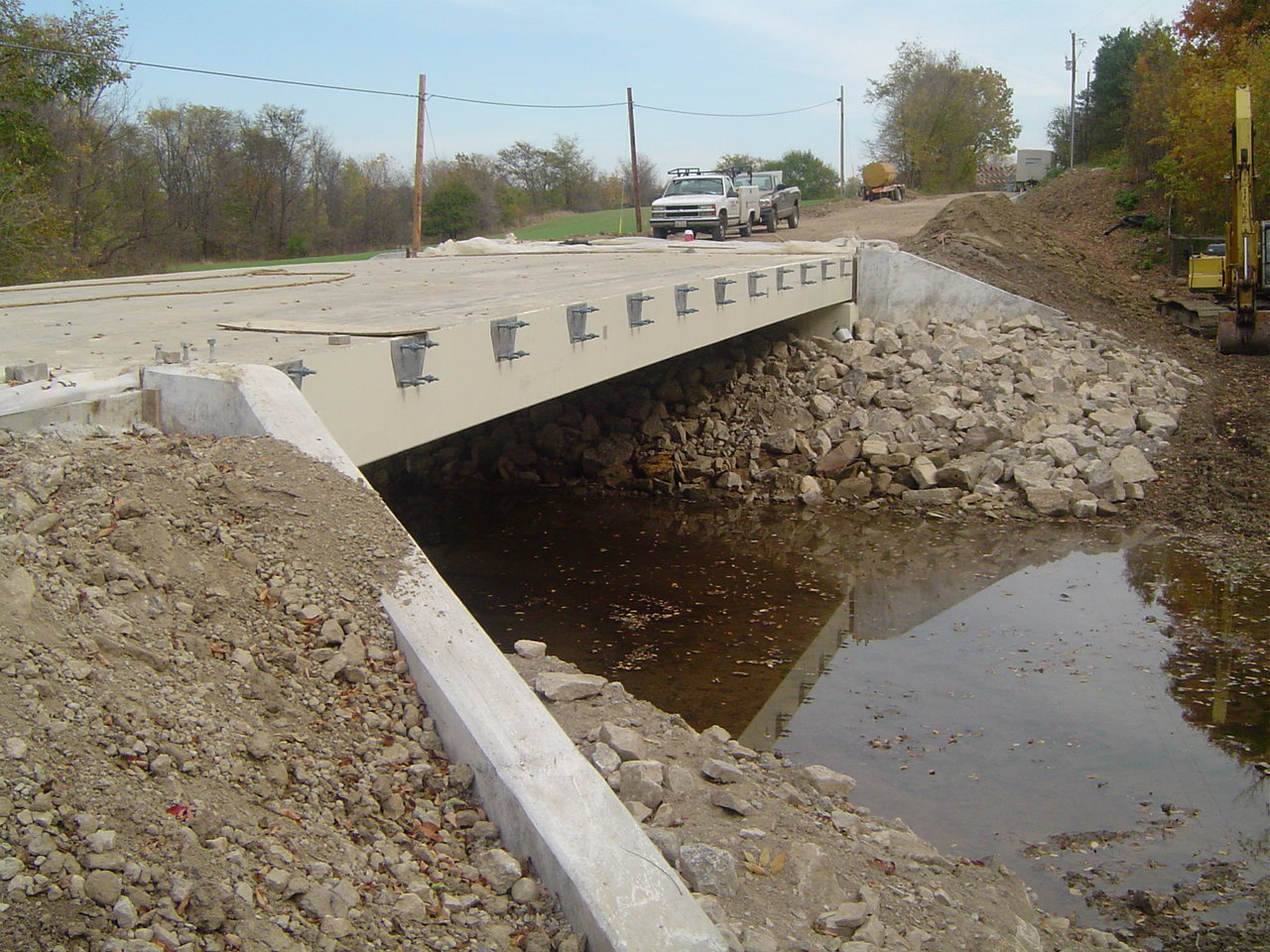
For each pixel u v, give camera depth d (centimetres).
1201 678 964
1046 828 721
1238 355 2170
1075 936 577
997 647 1056
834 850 562
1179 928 606
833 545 1429
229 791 407
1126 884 652
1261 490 1519
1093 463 1582
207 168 5650
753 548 1427
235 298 1251
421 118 3394
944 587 1247
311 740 460
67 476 532
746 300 1539
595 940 396
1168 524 1454
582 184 7644
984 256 2481
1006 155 7738
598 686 710
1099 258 3031
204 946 336
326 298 1244
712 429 1814
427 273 1717
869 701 934
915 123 7331
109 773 378
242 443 610
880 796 762
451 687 493
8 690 388
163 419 672
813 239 3494
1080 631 1092
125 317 1052
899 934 488
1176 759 819
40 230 3059
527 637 1100
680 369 1931
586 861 416
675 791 573
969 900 557
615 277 1520
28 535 476
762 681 982
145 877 343
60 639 428
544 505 1689
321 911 373
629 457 1797
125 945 321
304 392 716
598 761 583
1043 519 1513
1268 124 2947
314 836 411
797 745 848
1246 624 1093
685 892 418
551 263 1989
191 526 538
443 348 858
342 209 6209
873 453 1689
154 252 4931
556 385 1034
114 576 482
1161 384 1905
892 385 1883
